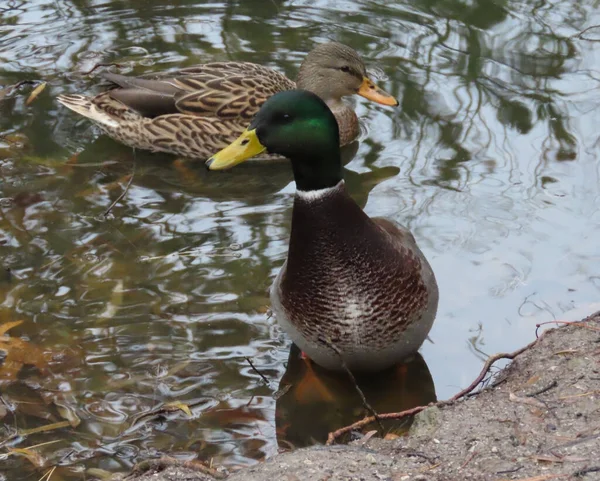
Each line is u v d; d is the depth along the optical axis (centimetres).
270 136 776
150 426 793
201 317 925
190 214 1113
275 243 1045
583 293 933
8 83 1380
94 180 1198
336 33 1497
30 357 872
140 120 1299
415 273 796
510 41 1441
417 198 1116
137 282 978
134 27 1527
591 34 1438
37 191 1154
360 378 855
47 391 830
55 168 1211
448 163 1186
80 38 1492
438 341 884
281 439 781
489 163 1176
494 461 666
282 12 1565
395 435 754
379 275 777
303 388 841
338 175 774
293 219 789
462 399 765
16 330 906
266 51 1467
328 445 708
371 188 1144
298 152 768
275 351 884
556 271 970
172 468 709
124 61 1436
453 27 1488
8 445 771
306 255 780
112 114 1302
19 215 1097
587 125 1231
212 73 1347
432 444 701
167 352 880
